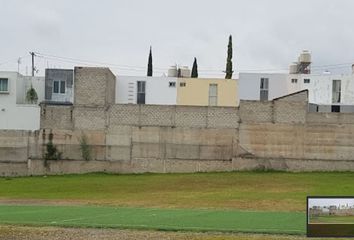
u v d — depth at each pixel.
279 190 51.22
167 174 68.25
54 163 69.75
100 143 70.12
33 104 76.25
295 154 69.00
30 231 24.20
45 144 69.94
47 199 43.16
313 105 75.88
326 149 68.81
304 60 85.44
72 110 70.31
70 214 31.05
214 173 68.00
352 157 68.56
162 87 79.19
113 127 70.12
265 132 69.38
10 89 76.31
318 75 79.62
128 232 24.22
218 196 45.34
